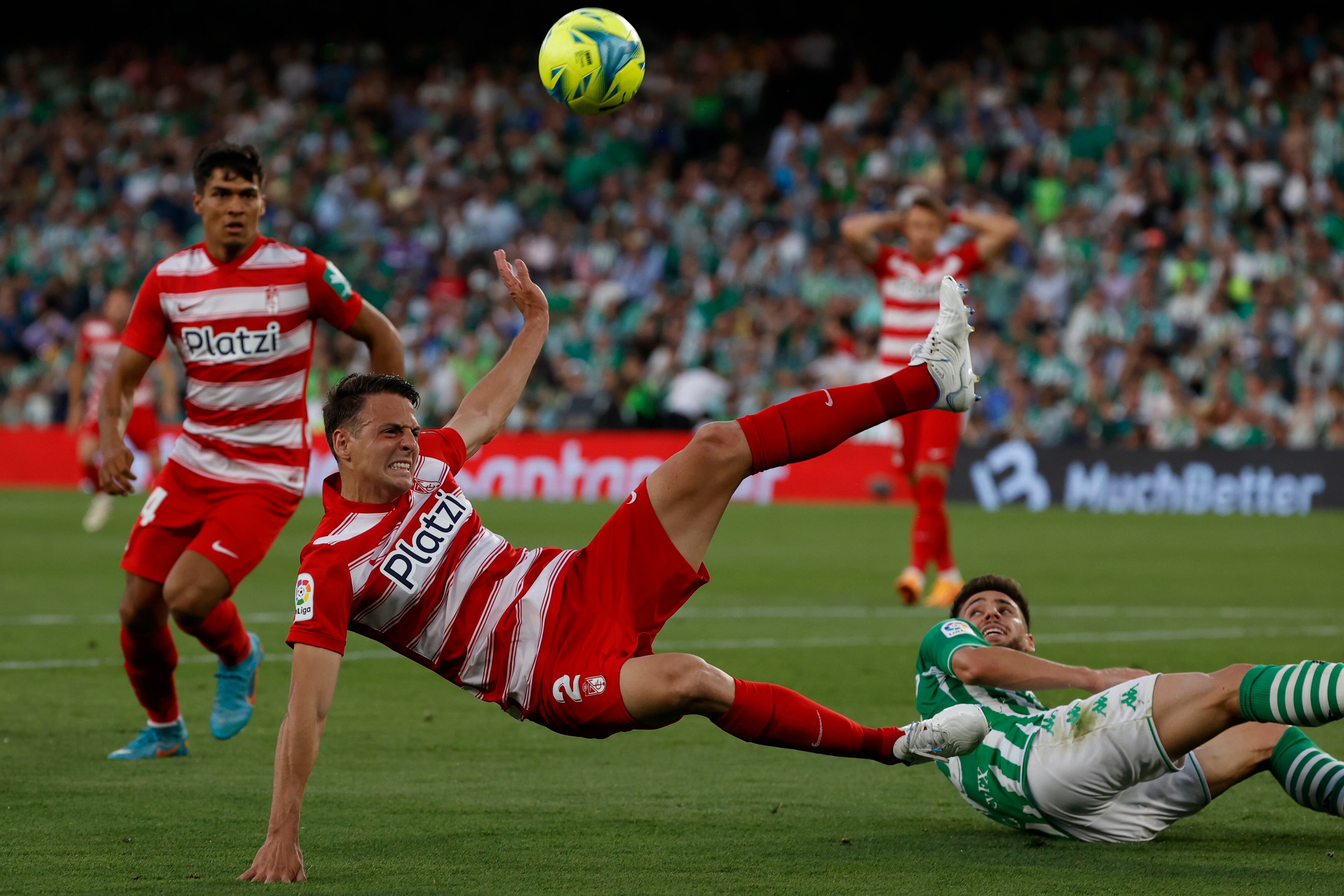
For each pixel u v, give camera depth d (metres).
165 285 20.30
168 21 123.62
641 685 13.72
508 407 16.19
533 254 92.12
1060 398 72.44
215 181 20.06
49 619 33.84
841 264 84.25
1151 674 14.65
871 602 38.09
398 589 14.08
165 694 20.08
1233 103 89.75
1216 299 75.62
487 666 14.38
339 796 17.62
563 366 82.31
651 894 13.12
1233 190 83.88
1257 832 15.84
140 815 16.45
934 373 14.92
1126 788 14.72
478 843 15.22
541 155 101.00
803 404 14.80
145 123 109.19
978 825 16.20
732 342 79.81
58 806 16.91
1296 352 73.38
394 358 21.34
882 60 112.69
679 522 14.54
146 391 57.56
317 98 112.88
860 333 79.62
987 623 16.80
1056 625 33.47
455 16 119.62
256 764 19.67
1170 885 13.45
